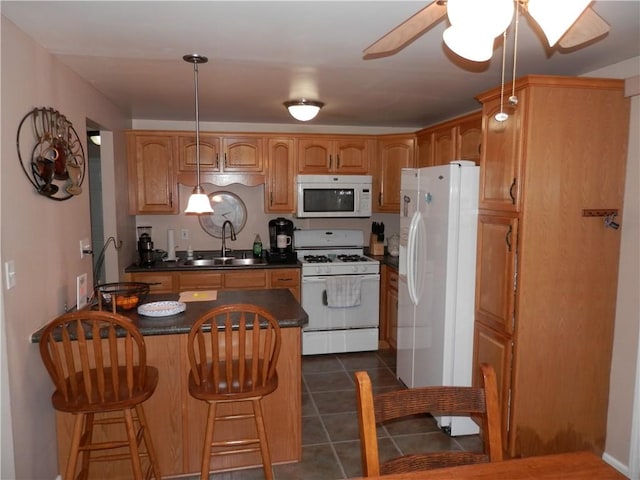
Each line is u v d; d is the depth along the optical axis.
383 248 4.77
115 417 2.36
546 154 2.33
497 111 2.54
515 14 1.79
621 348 2.49
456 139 3.55
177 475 2.49
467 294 2.81
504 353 2.51
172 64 2.62
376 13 1.89
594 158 2.38
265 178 4.47
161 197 4.28
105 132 3.64
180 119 4.48
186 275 4.09
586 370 2.51
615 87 2.35
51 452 2.28
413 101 3.61
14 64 1.98
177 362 2.42
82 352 1.90
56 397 1.98
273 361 2.21
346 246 4.79
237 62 2.57
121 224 3.92
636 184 2.37
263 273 4.22
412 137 4.48
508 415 2.49
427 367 3.08
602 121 2.37
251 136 4.39
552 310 2.43
